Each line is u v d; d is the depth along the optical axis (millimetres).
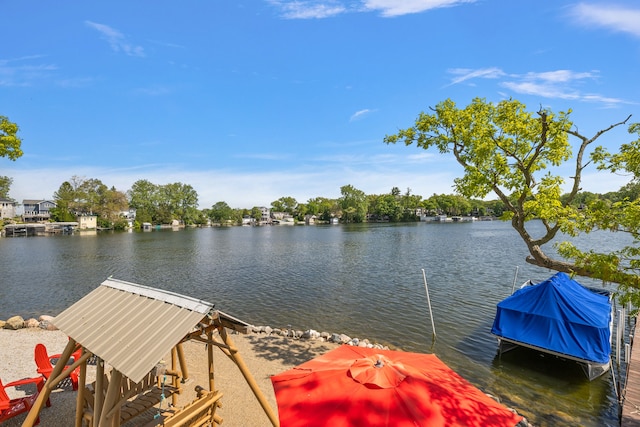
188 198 146125
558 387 11328
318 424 4688
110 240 71500
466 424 4680
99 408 5246
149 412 7512
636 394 9750
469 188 13320
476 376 12070
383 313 19203
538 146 10797
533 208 10461
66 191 109938
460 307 20219
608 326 12023
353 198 157125
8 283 28359
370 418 4633
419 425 4520
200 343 13469
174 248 55062
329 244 59188
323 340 14445
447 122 13594
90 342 5320
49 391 5820
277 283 27469
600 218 8352
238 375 10664
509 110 12539
